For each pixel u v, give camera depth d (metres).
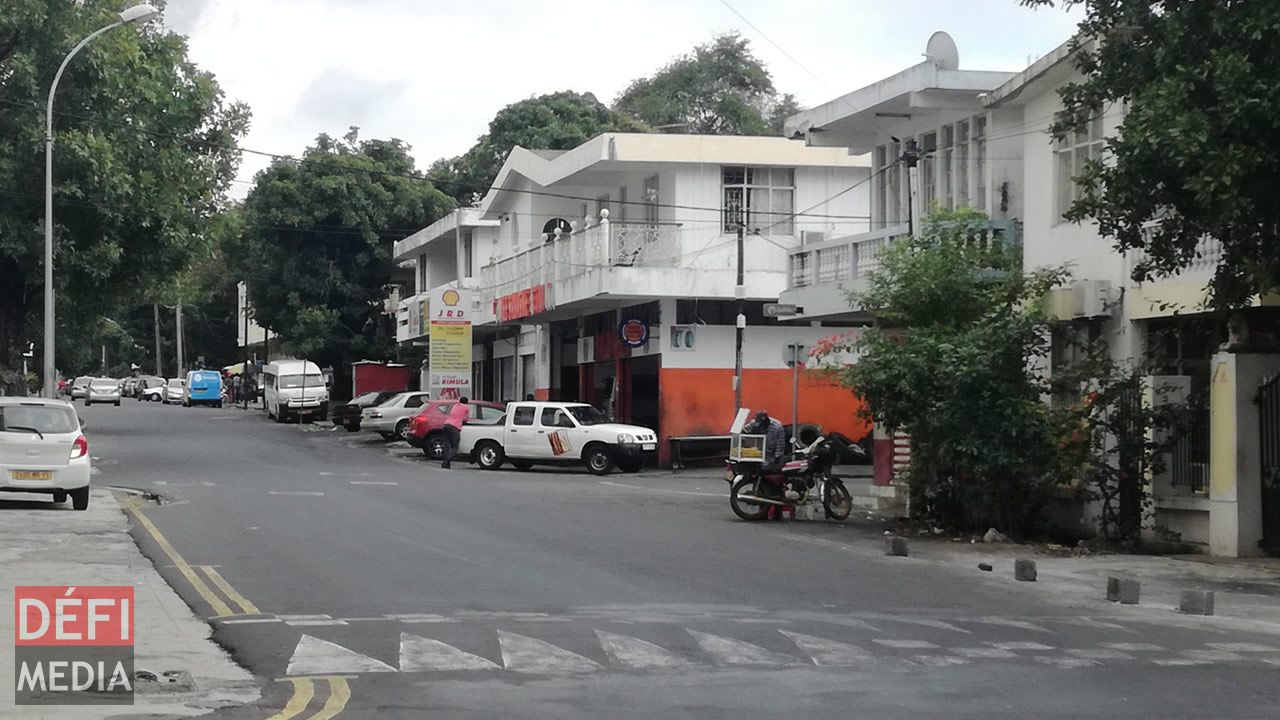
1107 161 22.11
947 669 10.77
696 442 40.88
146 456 41.97
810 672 10.61
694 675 10.46
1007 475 21.23
